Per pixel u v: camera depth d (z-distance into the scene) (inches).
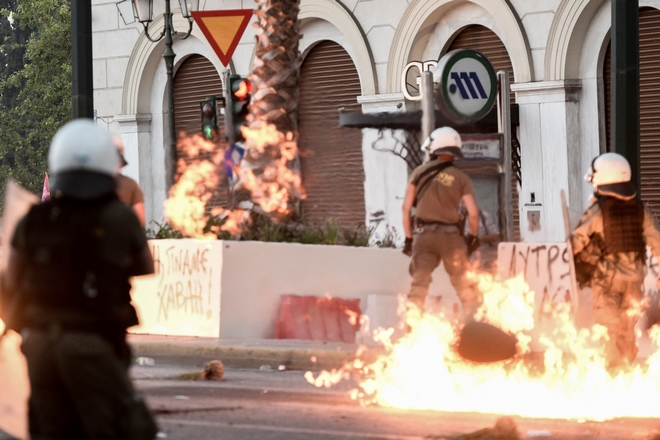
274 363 541.0
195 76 1284.4
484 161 730.2
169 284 622.5
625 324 433.7
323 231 662.5
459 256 528.1
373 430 343.6
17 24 2625.5
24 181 2249.0
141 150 1330.0
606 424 364.2
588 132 948.0
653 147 908.0
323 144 1147.3
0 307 211.5
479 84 726.5
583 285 443.2
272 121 670.5
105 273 207.2
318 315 602.2
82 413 205.3
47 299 205.5
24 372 243.4
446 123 810.2
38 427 212.2
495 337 312.7
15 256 209.2
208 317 598.9
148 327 634.2
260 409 387.5
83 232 205.8
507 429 326.3
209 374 480.7
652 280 510.6
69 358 202.7
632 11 581.0
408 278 629.6
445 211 528.7
